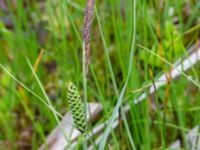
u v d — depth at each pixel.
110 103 0.30
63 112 0.31
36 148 0.32
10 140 0.32
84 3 0.27
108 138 0.27
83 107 0.16
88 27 0.15
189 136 0.26
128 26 0.27
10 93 0.31
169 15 0.32
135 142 0.27
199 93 0.28
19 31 0.32
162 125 0.25
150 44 0.32
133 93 0.26
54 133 0.26
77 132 0.25
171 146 0.27
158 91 0.28
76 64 0.29
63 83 0.31
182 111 0.28
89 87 0.29
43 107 0.31
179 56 0.28
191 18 0.32
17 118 0.33
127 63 0.26
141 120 0.26
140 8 0.27
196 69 0.28
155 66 0.29
